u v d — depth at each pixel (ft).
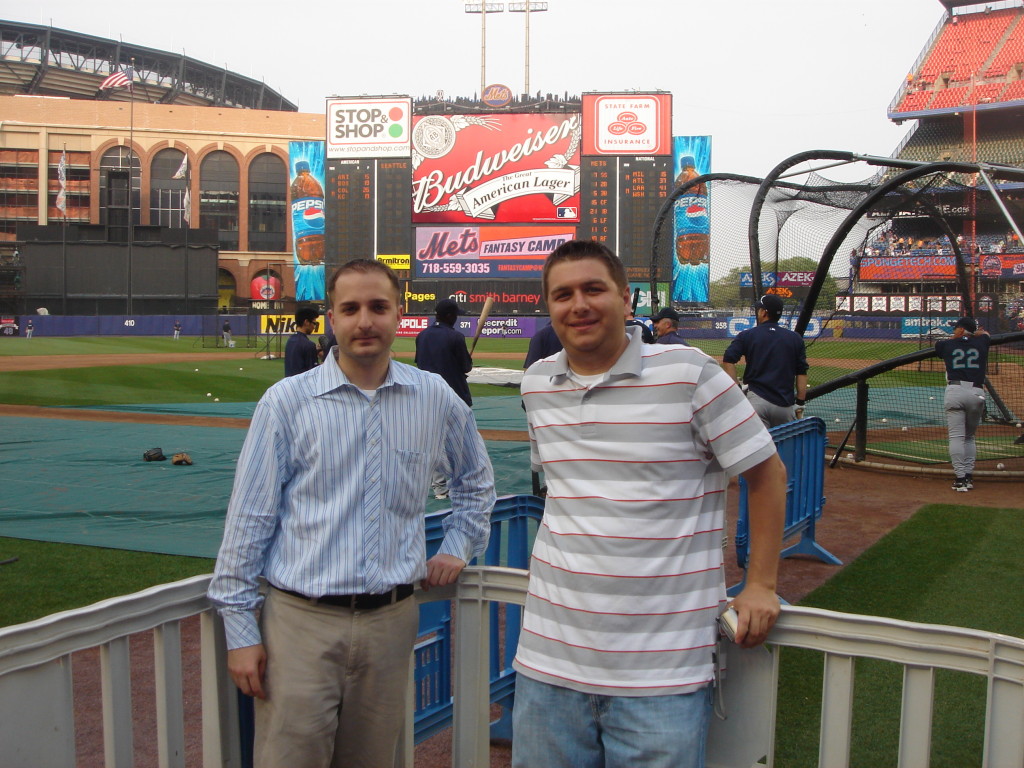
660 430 6.11
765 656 6.54
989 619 13.76
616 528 6.13
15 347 98.48
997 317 49.26
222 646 7.12
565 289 6.27
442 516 8.98
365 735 6.99
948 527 20.48
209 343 120.88
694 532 6.19
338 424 6.77
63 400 48.08
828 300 37.06
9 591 14.78
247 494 6.65
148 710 10.96
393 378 7.01
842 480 27.22
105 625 6.15
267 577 6.84
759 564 6.25
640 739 5.96
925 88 157.89
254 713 7.36
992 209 35.65
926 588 15.49
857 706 10.65
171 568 16.29
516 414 43.11
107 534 18.88
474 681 7.79
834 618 6.30
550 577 6.44
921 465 29.04
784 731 10.09
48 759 5.78
